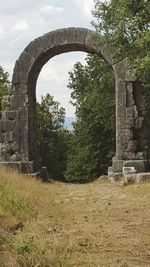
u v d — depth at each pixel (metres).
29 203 12.12
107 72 33.00
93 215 11.70
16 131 22.16
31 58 22.27
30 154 22.36
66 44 22.23
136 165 21.27
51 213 11.70
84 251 8.16
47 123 50.53
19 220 10.29
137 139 21.83
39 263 7.06
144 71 18.55
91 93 35.41
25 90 22.20
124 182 18.31
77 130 38.97
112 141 35.53
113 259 7.72
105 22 19.08
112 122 33.06
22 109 22.19
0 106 23.69
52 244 8.23
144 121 21.80
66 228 10.03
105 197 15.40
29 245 7.64
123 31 17.11
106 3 19.70
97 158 35.91
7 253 7.54
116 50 20.73
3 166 20.86
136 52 17.30
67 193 16.95
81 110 36.25
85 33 22.11
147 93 21.94
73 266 7.30
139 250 8.27
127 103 21.67
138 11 14.27
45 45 22.31
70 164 39.03
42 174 23.06
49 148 49.91
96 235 9.36
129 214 11.69
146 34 13.98
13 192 12.25
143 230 9.79
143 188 15.99
